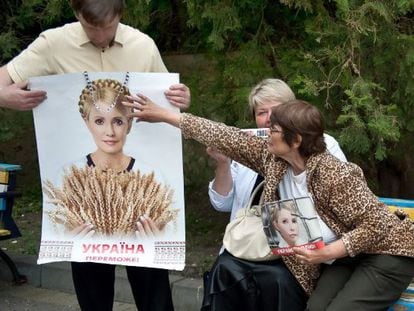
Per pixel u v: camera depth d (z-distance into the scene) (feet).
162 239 11.36
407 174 19.90
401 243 9.96
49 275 18.93
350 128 15.57
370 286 9.90
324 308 10.00
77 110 11.06
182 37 19.98
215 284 10.74
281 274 10.34
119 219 11.38
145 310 12.03
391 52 15.98
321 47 16.55
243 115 17.20
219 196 12.27
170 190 11.27
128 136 11.14
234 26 16.40
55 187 11.47
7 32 22.20
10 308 17.37
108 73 10.85
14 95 10.90
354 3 15.10
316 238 9.64
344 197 9.76
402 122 16.37
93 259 11.37
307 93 15.47
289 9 17.39
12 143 29.17
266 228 9.95
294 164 10.21
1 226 18.34
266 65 17.33
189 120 10.77
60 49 11.17
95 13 10.15
